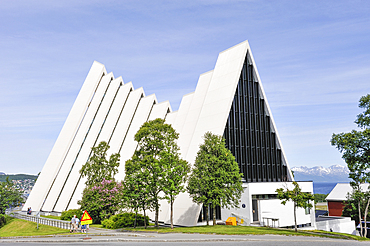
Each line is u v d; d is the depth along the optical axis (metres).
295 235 25.19
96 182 38.25
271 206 37.41
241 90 43.03
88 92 66.75
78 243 21.48
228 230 25.92
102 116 60.72
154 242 20.52
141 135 30.28
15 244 22.61
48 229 36.25
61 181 55.16
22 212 57.59
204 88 48.94
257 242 19.56
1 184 51.81
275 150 44.72
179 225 36.12
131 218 33.75
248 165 41.84
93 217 38.16
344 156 32.38
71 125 63.25
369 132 29.33
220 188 29.12
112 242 21.22
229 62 44.44
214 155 30.38
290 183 39.75
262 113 44.47
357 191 35.88
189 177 30.50
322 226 41.62
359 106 31.23
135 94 61.94
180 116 51.94
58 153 60.25
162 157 28.77
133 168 29.47
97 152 39.38
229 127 40.62
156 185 28.67
